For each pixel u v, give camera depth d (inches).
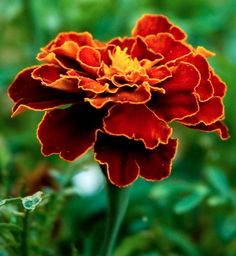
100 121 8.8
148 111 8.7
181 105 8.8
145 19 10.1
